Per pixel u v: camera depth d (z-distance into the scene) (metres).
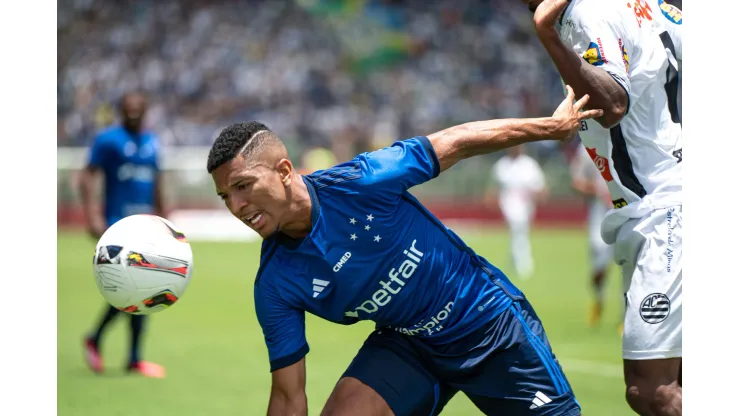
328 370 13.87
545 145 46.56
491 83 54.28
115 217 13.92
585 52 6.84
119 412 11.03
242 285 25.42
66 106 52.03
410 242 6.54
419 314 6.73
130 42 56.09
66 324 18.81
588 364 13.98
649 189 7.18
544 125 6.48
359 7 57.41
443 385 7.10
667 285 7.01
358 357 7.09
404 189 6.47
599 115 6.66
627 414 10.71
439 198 46.72
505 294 6.88
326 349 15.90
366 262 6.44
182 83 53.88
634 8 7.00
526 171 28.05
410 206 6.65
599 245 17.78
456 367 6.87
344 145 48.97
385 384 6.80
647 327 7.05
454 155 6.50
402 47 55.97
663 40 7.18
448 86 54.16
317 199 6.29
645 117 7.14
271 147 6.05
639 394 7.10
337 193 6.30
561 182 46.25
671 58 7.21
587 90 6.60
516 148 27.84
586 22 6.86
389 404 6.77
